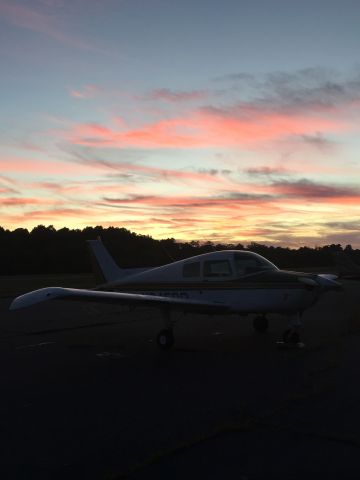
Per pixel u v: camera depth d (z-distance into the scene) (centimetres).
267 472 349
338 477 340
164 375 673
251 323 1232
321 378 630
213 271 976
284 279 880
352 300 1953
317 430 432
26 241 6756
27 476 351
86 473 354
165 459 375
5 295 2355
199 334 1061
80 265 6694
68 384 630
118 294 849
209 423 456
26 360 799
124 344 959
